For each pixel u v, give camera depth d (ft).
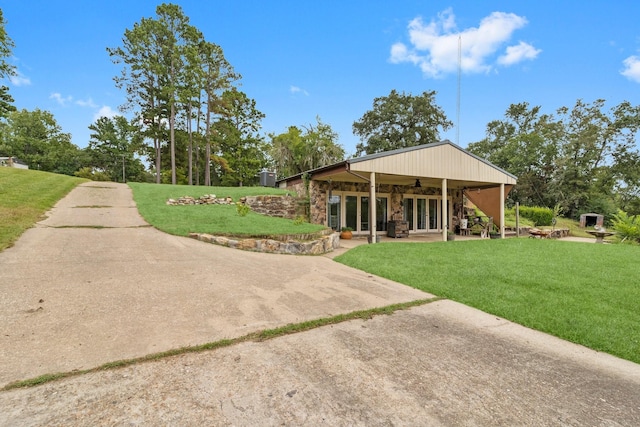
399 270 19.63
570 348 10.00
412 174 35.91
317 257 24.25
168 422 5.77
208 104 95.71
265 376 7.51
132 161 147.13
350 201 44.37
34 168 132.26
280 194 44.14
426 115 105.19
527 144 100.27
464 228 49.98
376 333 10.46
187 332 9.67
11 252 17.42
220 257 20.17
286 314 11.67
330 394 6.89
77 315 10.42
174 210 35.32
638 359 9.37
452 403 6.77
